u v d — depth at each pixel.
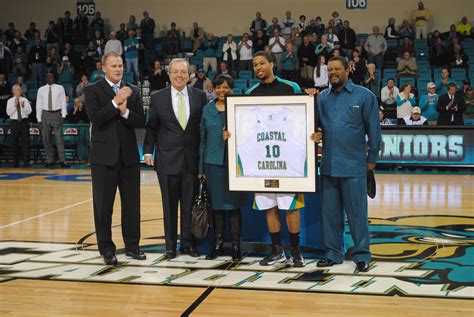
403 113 11.83
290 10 17.52
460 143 10.99
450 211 6.99
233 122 4.46
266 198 4.50
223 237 4.92
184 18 18.00
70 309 3.55
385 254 4.90
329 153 4.40
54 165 12.48
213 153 4.58
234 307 3.56
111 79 4.55
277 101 4.38
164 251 5.04
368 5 17.16
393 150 11.30
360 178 4.37
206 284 4.04
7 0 18.61
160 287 3.98
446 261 4.65
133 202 4.73
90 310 3.53
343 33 14.86
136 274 4.31
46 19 18.52
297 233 4.49
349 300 3.67
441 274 4.26
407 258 4.75
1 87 14.66
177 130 4.67
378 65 15.09
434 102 12.26
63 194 8.54
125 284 4.06
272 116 4.39
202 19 17.95
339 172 4.36
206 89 13.18
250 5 17.69
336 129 4.36
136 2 18.12
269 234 5.03
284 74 14.09
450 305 3.57
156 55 16.72
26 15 18.61
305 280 4.12
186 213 4.80
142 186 9.34
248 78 15.02
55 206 7.49
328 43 13.98
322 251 4.89
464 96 12.66
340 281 4.09
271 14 17.62
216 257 4.78
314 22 15.38
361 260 4.37
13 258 4.82
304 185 4.37
